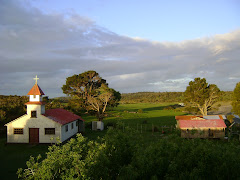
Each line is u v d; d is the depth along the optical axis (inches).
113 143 419.5
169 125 1854.1
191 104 2362.2
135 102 5797.2
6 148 965.8
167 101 5890.8
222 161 378.0
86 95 2389.3
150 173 369.7
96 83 2516.0
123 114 2874.0
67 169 386.6
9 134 1066.7
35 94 1083.3
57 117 1151.0
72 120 1245.7
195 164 383.9
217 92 2201.0
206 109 2256.4
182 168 382.9
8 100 1807.3
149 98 6830.7
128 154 422.9
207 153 376.8
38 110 1067.9
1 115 1325.0
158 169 374.3
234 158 377.1
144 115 2800.2
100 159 377.1
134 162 388.2
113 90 2102.6
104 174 367.9
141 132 1440.7
